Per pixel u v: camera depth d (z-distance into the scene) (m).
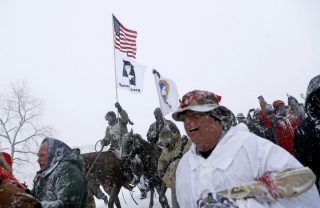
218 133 2.08
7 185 2.76
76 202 3.15
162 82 6.89
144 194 9.61
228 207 1.86
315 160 2.96
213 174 1.97
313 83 2.92
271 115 8.41
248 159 1.95
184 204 2.20
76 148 3.54
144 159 7.81
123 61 8.80
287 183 1.81
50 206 3.03
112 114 8.50
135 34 9.19
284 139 8.20
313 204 1.88
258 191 1.84
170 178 5.45
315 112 2.93
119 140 7.98
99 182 7.47
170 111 6.82
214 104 2.06
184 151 5.19
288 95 8.51
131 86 8.84
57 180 3.21
